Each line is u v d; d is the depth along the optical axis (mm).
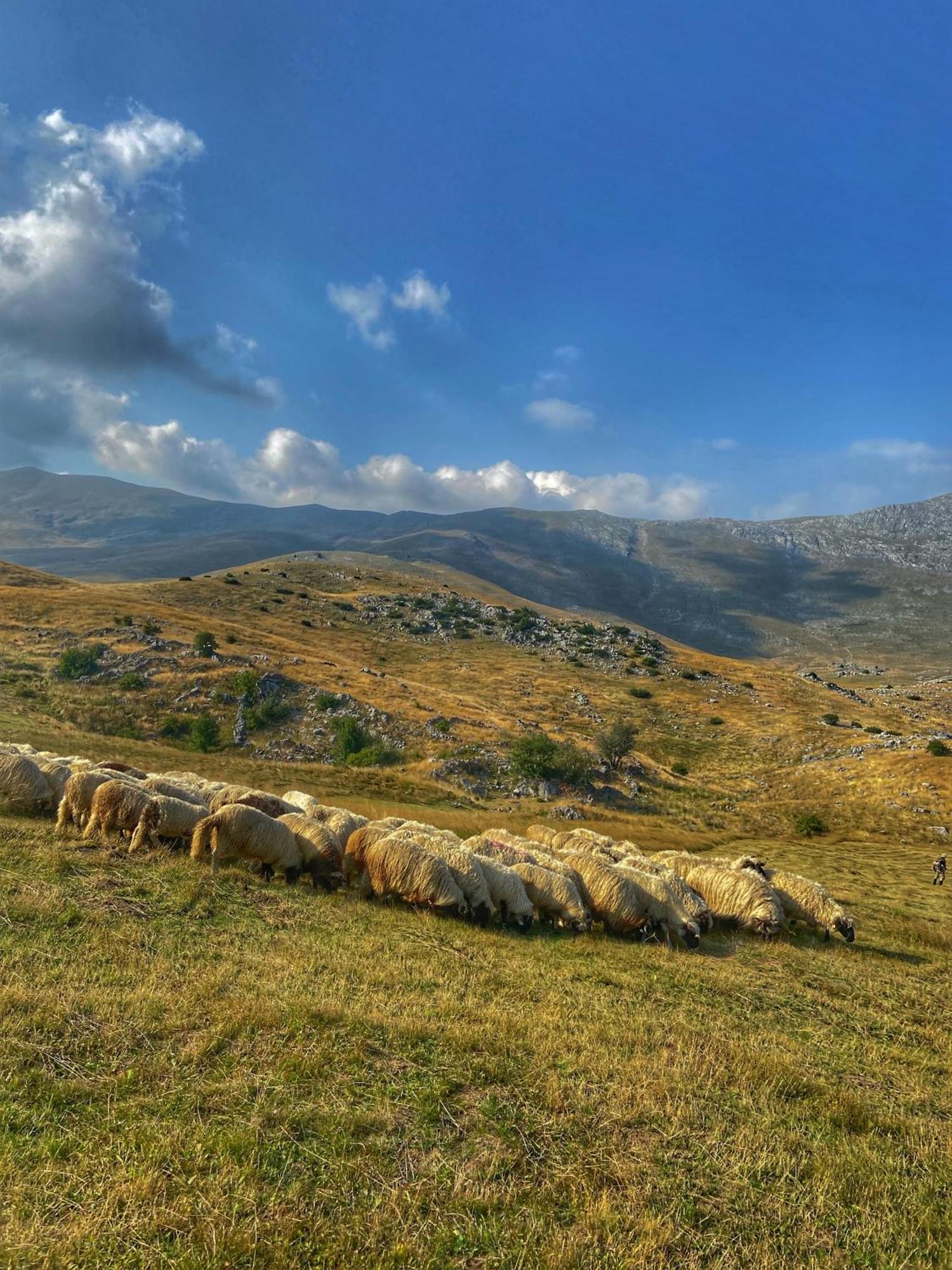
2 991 6703
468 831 32531
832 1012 11352
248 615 122312
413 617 136875
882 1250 5098
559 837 21844
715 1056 8023
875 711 103625
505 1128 5848
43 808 15250
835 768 70500
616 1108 6398
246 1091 5781
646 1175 5516
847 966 14812
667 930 15000
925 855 47156
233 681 66500
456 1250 4469
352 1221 4559
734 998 11250
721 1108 6809
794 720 89562
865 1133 6949
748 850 43625
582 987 10406
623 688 103250
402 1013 7836
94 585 128875
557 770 58281
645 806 57469
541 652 125000
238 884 12203
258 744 58281
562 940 13656
